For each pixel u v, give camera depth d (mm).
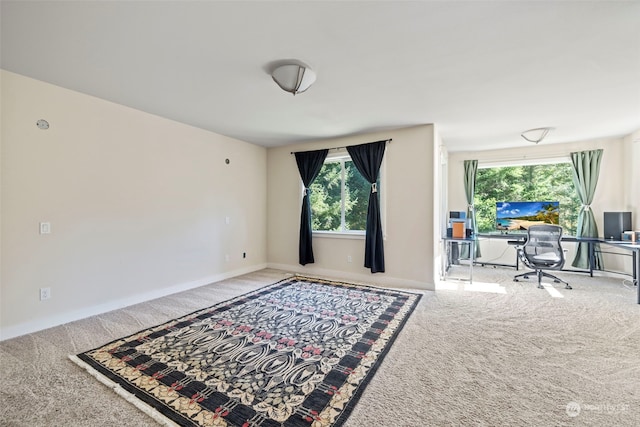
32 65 2373
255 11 1693
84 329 2699
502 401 1694
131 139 3393
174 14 1723
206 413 1606
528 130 4254
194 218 4156
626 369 2023
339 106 3281
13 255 2533
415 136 4090
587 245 4883
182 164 3986
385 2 1613
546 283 4340
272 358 2189
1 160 2461
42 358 2180
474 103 3176
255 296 3701
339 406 1663
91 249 3047
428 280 4008
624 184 4629
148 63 2334
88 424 1534
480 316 3016
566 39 1974
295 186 5238
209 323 2850
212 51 2148
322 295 3734
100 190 3119
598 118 3693
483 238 5746
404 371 2012
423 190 4039
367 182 4621
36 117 2650
